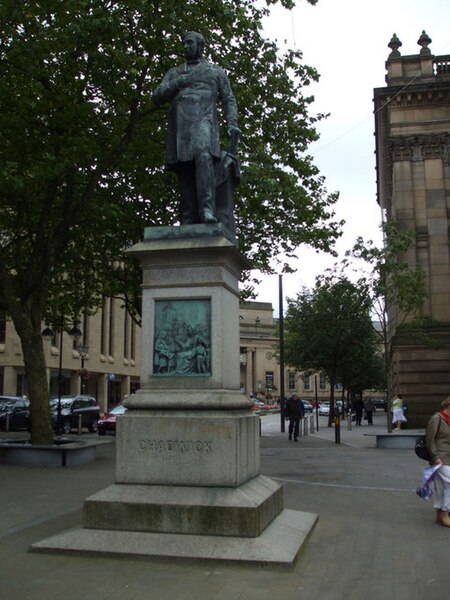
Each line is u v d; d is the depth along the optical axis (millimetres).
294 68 17453
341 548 6523
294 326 37750
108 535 6109
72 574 5434
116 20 13484
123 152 16016
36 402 15930
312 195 20453
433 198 30234
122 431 6496
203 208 7355
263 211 18609
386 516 8375
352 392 52750
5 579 5309
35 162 15328
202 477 6219
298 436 27328
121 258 23484
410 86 30984
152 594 4926
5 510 8695
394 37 32156
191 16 14047
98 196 17906
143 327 7035
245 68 16516
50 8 14195
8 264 19812
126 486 6379
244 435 6574
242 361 101688
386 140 33562
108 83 14516
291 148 18234
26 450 14844
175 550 5824
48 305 25875
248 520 5914
